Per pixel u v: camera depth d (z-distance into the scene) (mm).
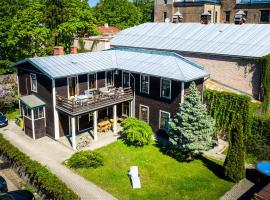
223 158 26703
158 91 29766
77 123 31328
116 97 30594
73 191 20797
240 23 39906
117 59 34438
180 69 28922
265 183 22969
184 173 24281
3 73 47031
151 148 28375
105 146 28594
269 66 30391
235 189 22203
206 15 41625
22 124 32500
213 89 31438
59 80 28797
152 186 22547
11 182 22953
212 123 26156
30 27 45469
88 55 34094
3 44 45875
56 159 26250
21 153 23734
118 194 21547
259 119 27438
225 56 33562
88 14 51219
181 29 41094
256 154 27062
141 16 100125
